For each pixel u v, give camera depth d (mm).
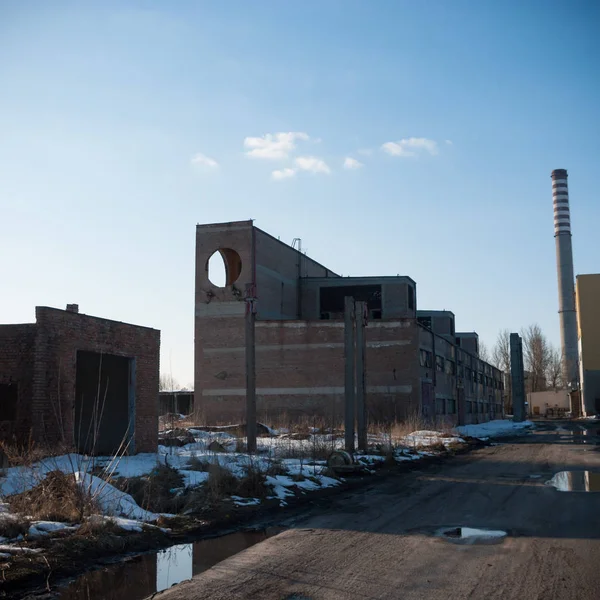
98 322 20281
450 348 61281
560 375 114750
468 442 34938
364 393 24859
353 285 58750
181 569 8406
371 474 19547
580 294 80312
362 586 7266
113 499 11664
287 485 15453
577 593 6871
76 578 8008
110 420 22312
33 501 11023
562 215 99812
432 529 10656
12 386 18578
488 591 6984
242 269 51875
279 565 8336
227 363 51156
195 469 17047
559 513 12023
